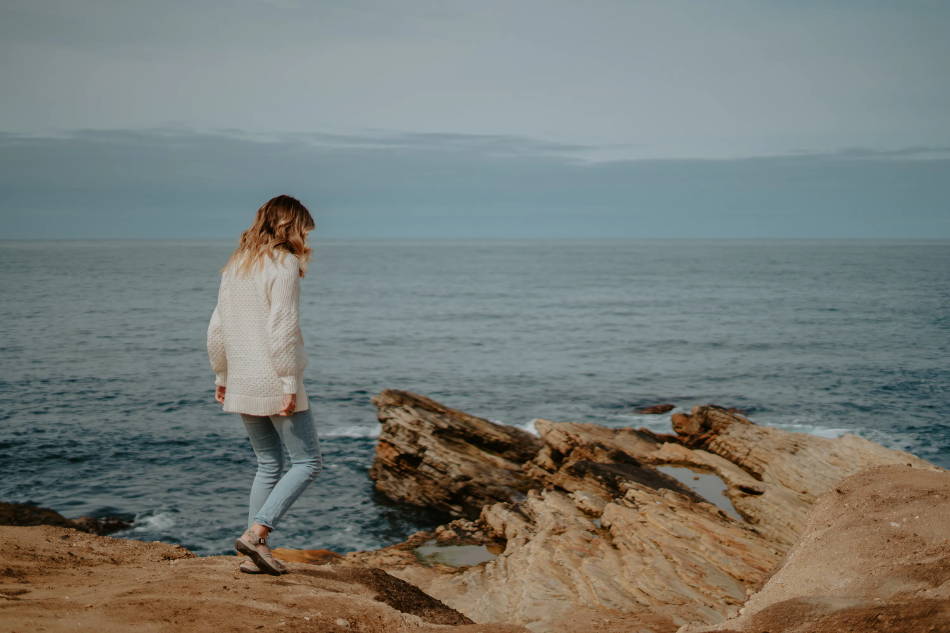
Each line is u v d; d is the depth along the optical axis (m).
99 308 64.38
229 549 14.95
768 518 12.59
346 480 19.53
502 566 9.98
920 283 101.25
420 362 39.84
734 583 8.62
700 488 14.56
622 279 117.38
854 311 64.62
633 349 44.16
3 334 46.62
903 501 5.97
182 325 52.75
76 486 18.55
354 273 137.88
